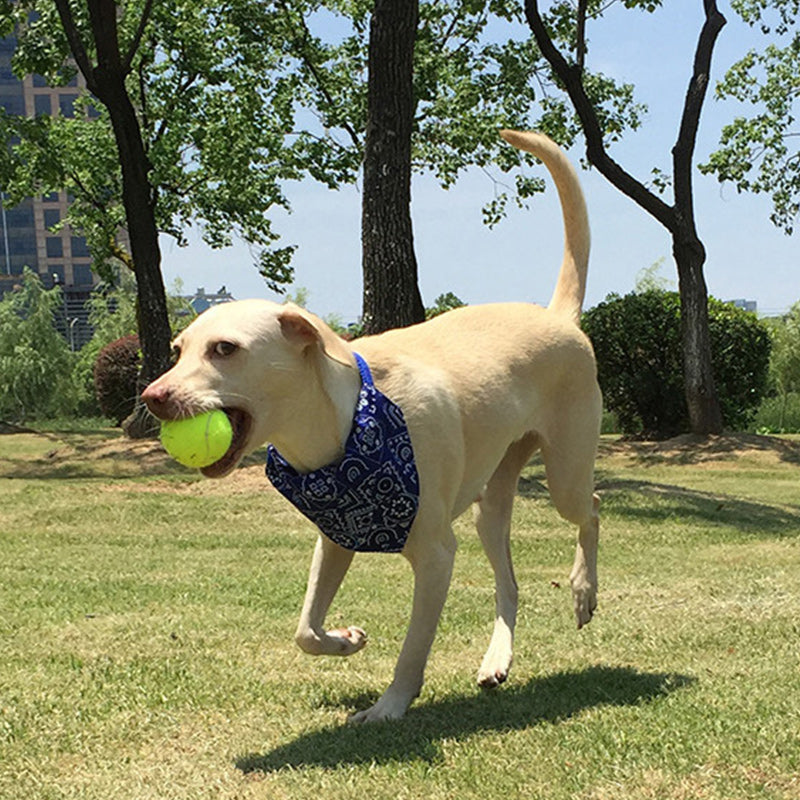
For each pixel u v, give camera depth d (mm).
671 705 4547
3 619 6453
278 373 4090
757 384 21203
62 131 27797
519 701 4715
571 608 6832
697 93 19344
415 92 23672
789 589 7266
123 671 5242
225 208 27906
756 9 22453
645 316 20719
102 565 8695
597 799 3492
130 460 16938
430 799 3512
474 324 5199
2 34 19359
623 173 19422
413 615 4559
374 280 13250
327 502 4340
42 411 33344
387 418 4371
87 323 51531
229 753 4059
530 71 23500
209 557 9188
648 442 20250
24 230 104312
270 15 23375
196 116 26406
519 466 5609
